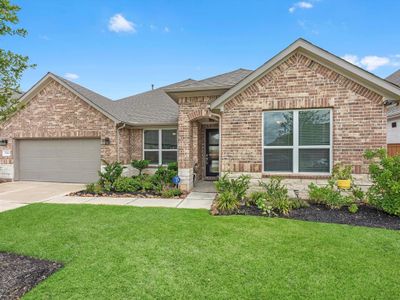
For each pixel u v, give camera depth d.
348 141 7.76
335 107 7.84
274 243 4.57
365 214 6.46
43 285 3.19
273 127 8.43
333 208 6.94
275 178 7.69
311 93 8.01
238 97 8.60
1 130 13.42
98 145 12.75
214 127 13.20
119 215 6.47
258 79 8.41
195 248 4.37
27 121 13.20
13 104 4.07
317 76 7.96
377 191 6.53
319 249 4.31
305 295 3.02
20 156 13.57
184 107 10.11
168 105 15.55
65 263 3.84
